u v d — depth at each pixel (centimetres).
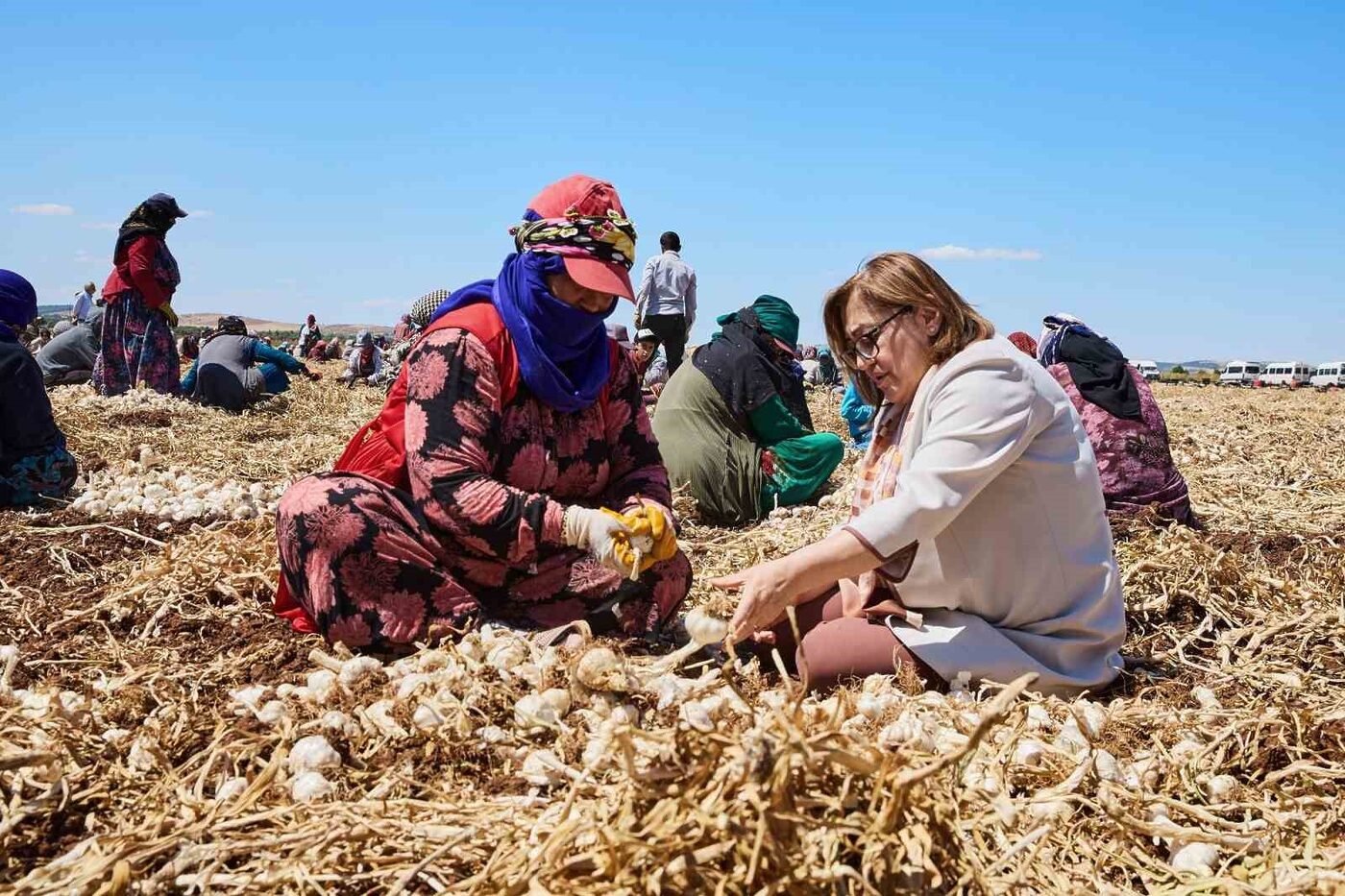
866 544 312
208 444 895
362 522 346
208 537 464
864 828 200
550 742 280
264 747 274
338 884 219
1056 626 342
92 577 468
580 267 340
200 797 242
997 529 335
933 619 346
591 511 348
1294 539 565
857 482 369
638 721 291
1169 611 432
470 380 349
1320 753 290
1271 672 367
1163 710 321
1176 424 1283
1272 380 6694
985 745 275
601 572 370
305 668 344
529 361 352
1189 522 586
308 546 347
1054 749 274
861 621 344
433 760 270
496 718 290
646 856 193
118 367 1115
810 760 202
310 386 1642
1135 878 241
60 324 1994
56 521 573
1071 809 248
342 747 271
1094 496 340
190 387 1186
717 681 308
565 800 238
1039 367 337
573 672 297
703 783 202
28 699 294
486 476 349
